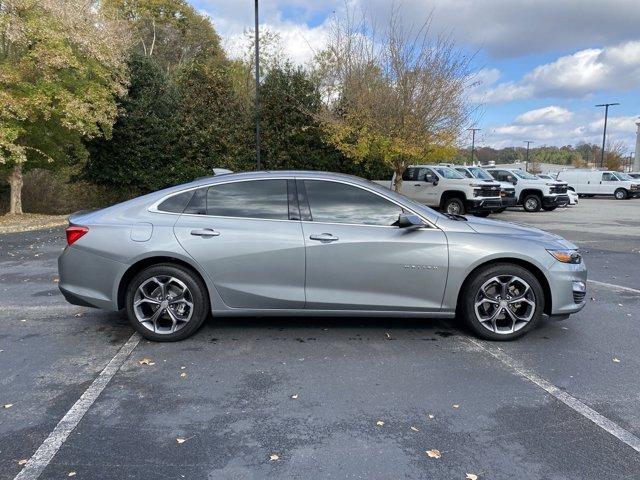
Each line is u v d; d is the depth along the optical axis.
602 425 3.27
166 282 4.68
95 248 4.61
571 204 26.61
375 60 17.20
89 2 16.33
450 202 18.14
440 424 3.28
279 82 20.36
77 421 3.30
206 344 4.66
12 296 6.42
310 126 19.70
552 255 4.68
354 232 4.60
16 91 14.09
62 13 14.53
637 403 3.58
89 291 4.66
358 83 17.08
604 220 17.66
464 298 4.71
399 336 4.88
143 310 4.72
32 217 16.20
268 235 4.59
